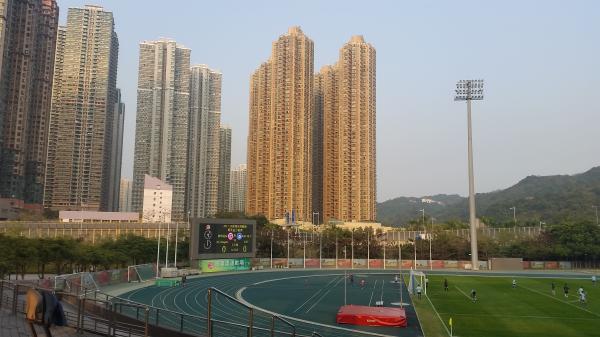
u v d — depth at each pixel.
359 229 177.38
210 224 114.94
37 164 187.88
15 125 175.12
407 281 103.75
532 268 151.62
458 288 90.62
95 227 148.75
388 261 152.62
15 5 176.00
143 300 66.88
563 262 155.00
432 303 70.50
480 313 61.47
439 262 152.12
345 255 156.75
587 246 156.38
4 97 170.25
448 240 171.88
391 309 56.81
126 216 172.00
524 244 169.12
